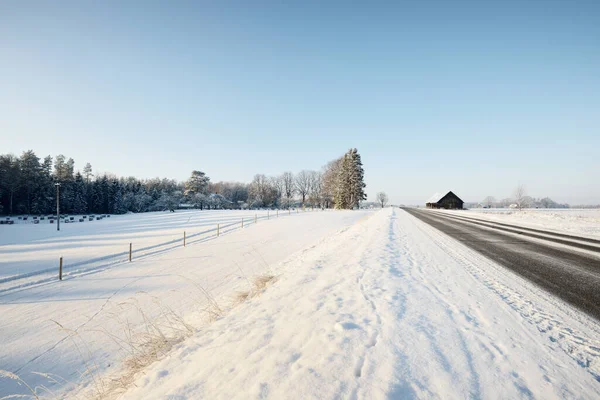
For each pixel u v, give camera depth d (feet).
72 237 75.97
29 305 27.12
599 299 15.02
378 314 12.32
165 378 9.18
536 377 8.00
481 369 8.28
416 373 7.91
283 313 13.48
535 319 12.27
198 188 294.46
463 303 14.07
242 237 72.02
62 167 242.78
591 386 7.66
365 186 220.23
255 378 8.11
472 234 47.14
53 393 14.32
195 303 25.89
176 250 55.36
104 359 17.49
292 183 327.67
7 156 192.95
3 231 92.84
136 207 256.11
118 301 27.76
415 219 90.22
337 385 7.40
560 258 26.48
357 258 26.27
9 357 18.11
